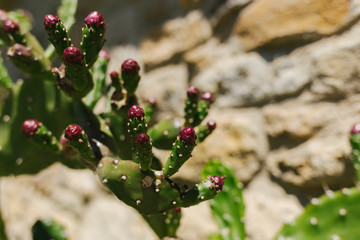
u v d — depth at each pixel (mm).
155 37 923
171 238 509
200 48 847
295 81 715
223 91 810
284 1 724
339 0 667
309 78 699
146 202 378
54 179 1011
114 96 460
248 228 736
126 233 860
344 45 658
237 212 590
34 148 574
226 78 802
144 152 356
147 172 376
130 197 383
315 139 684
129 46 970
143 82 930
